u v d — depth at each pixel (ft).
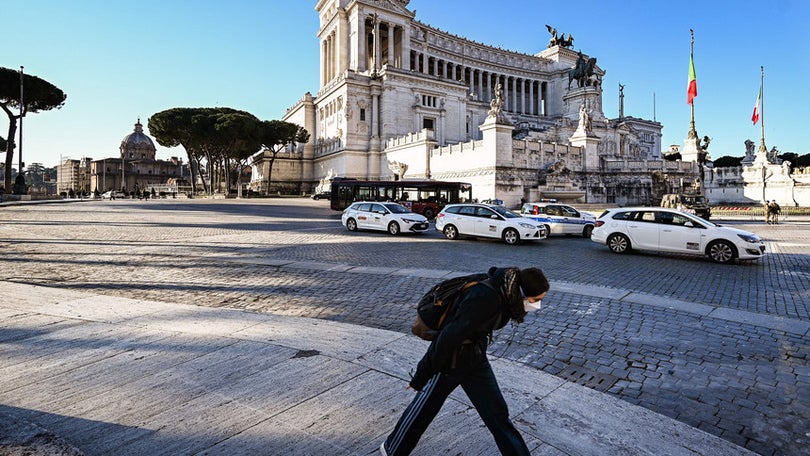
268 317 25.53
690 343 23.56
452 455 12.37
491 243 69.72
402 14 301.02
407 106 263.29
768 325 26.53
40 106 199.93
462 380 10.87
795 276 42.98
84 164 492.95
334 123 278.05
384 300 31.81
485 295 10.26
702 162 195.93
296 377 17.11
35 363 18.04
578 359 21.39
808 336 24.66
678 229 54.13
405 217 79.41
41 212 118.42
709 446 13.44
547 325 26.43
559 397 16.44
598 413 15.29
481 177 163.73
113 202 188.44
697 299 33.65
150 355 19.10
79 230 75.92
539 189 164.25
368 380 16.97
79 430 13.06
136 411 14.26
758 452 13.88
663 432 14.17
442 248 62.18
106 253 52.11
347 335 22.36
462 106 287.28
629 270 46.06
